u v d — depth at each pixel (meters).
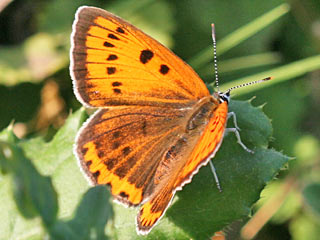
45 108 0.16
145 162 0.13
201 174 0.13
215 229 0.13
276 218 0.16
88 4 0.16
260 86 0.16
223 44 0.16
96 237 0.12
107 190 0.12
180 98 0.13
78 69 0.13
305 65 0.16
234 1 0.16
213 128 0.13
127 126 0.13
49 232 0.11
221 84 0.16
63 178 0.13
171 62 0.13
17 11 0.17
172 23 0.16
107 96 0.13
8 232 0.13
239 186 0.13
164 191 0.13
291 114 0.16
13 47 0.16
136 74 0.13
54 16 0.17
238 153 0.13
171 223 0.13
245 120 0.13
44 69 0.16
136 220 0.13
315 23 0.17
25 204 0.11
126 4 0.16
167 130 0.13
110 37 0.13
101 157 0.13
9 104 0.16
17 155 0.11
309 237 0.15
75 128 0.13
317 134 0.16
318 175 0.16
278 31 0.17
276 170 0.13
